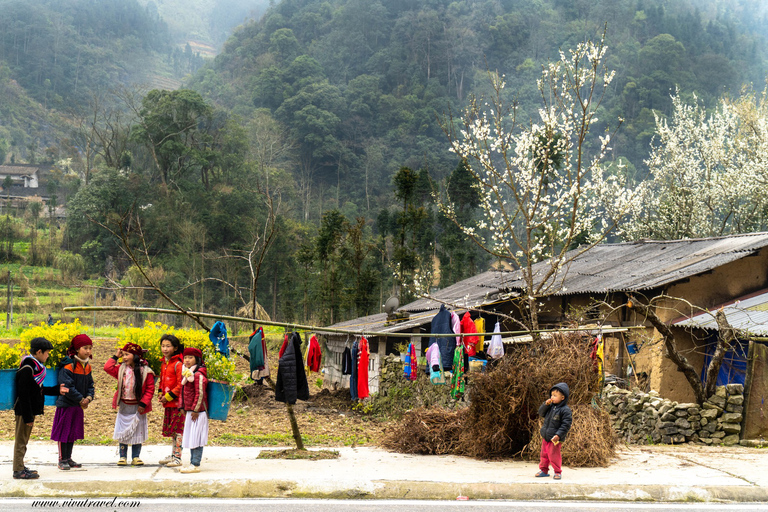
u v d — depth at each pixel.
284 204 72.44
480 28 146.12
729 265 16.45
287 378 9.42
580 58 12.37
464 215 50.84
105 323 45.09
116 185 76.62
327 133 120.00
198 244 68.69
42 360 7.86
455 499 7.28
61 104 156.75
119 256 71.25
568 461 8.89
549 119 13.03
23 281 56.66
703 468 8.65
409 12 156.25
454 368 11.22
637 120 109.31
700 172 32.81
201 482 7.45
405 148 122.12
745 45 151.25
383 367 18.91
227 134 92.75
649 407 12.11
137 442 8.67
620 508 6.83
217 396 8.60
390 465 8.97
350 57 151.88
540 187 12.53
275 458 9.65
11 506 6.68
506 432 9.73
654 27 145.38
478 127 13.26
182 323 48.41
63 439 8.14
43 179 110.94
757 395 11.13
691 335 15.59
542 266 23.42
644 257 19.84
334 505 6.88
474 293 24.25
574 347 9.98
